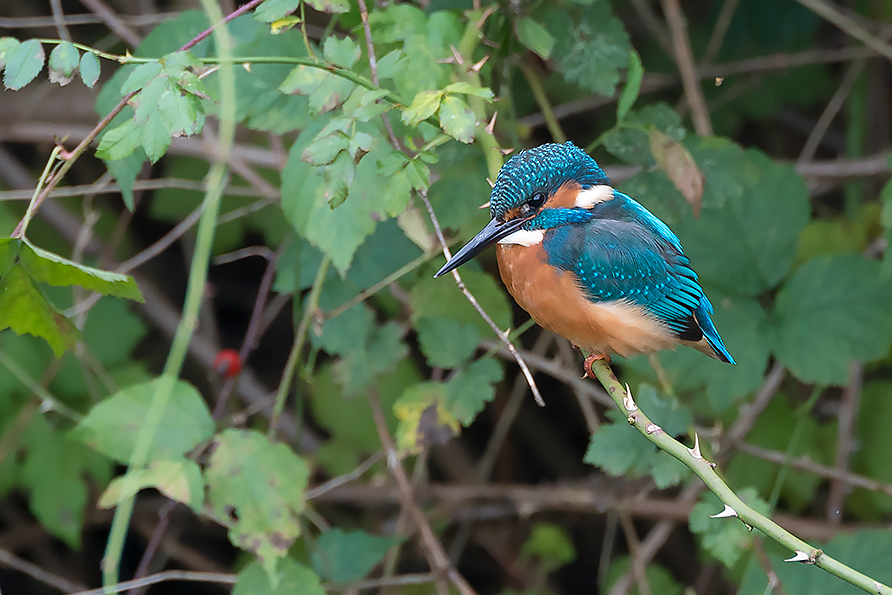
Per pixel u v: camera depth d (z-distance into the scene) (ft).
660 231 22.71
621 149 22.72
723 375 25.98
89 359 28.55
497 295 23.58
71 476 28.37
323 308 26.00
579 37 23.95
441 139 18.75
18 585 34.81
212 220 17.72
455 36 21.30
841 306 25.94
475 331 23.79
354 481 32.89
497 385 38.06
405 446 23.20
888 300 25.57
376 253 26.07
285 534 20.62
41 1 34.65
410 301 23.90
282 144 29.73
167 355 35.81
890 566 25.04
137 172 20.22
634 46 38.14
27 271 17.21
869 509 31.37
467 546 38.09
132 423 21.16
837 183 33.14
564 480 36.04
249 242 38.06
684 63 30.19
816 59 34.53
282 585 21.03
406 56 18.72
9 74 16.65
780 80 37.29
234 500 20.75
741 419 30.01
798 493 30.89
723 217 27.04
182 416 21.20
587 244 21.20
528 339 36.86
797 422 31.27
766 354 26.22
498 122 24.53
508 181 20.79
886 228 21.27
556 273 21.29
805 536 30.50
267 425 34.83
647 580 32.42
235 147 29.99
